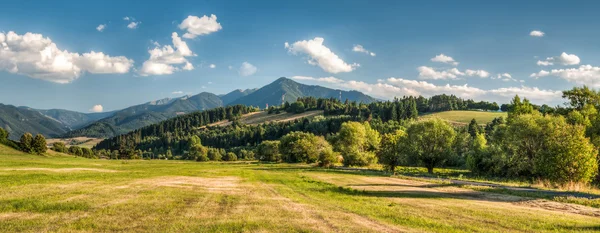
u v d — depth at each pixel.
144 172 45.12
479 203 23.11
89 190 22.06
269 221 14.33
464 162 80.69
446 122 71.75
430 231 13.72
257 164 107.00
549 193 29.30
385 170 71.81
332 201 22.81
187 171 51.38
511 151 57.84
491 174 60.09
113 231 11.85
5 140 113.38
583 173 36.62
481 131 144.75
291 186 34.34
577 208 21.44
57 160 82.81
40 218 13.43
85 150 182.38
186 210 16.38
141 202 18.02
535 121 56.06
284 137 130.50
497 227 14.83
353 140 100.31
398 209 19.25
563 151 37.50
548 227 14.98
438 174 60.50
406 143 70.88
